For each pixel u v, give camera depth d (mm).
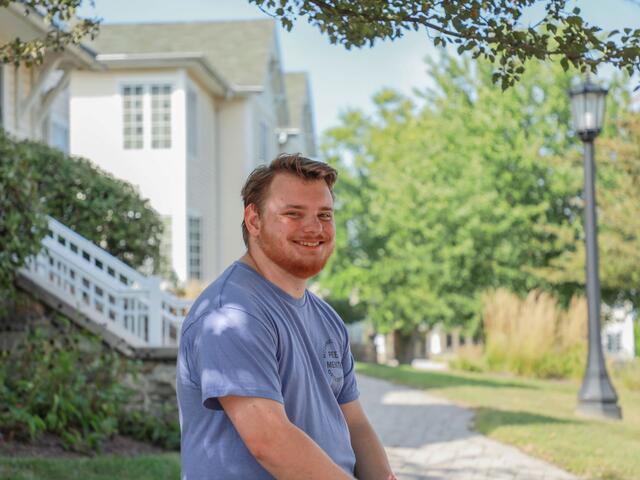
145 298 9047
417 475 7336
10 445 6867
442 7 3588
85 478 6098
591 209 11414
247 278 2541
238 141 23891
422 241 26922
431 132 26250
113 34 24469
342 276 30328
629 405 12820
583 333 17875
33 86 13508
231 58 24516
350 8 3779
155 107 20812
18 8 11078
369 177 31531
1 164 7797
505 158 23672
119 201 11281
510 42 3572
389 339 42094
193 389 2439
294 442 2293
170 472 6613
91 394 7762
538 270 19891
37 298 8820
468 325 26000
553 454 7996
